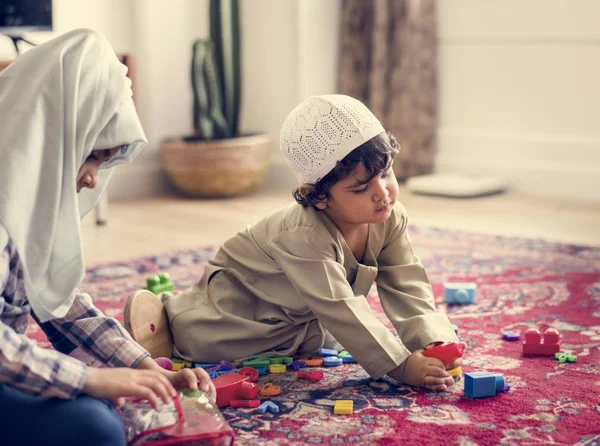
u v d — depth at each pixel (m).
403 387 1.41
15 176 0.99
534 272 2.26
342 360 1.57
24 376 0.97
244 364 1.55
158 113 3.85
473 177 3.67
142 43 3.76
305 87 3.81
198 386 1.18
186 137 3.81
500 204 3.35
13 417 1.00
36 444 0.99
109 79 1.08
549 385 1.41
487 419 1.26
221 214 3.32
